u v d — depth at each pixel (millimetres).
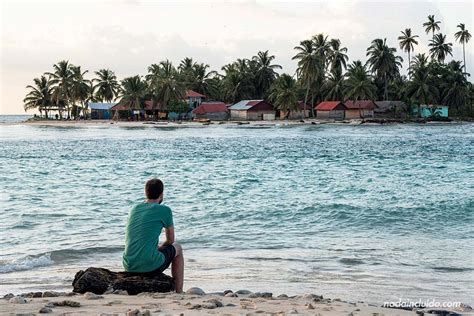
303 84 133625
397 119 127562
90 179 35375
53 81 145375
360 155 54250
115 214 21953
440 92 133500
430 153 56219
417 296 11359
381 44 134500
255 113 133250
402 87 137375
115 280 8867
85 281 8914
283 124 122250
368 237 17844
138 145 69500
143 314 6820
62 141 78938
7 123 160250
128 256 8922
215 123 128500
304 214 21844
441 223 20109
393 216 21281
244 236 18000
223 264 14281
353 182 33062
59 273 13477
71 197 27094
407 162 46688
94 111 149125
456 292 11711
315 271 13547
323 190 29531
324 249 16047
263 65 146875
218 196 27438
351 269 13773
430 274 13266
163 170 41219
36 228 19312
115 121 139125
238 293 10195
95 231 18750
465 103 135625
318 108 132000
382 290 11852
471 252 15570
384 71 134875
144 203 9125
